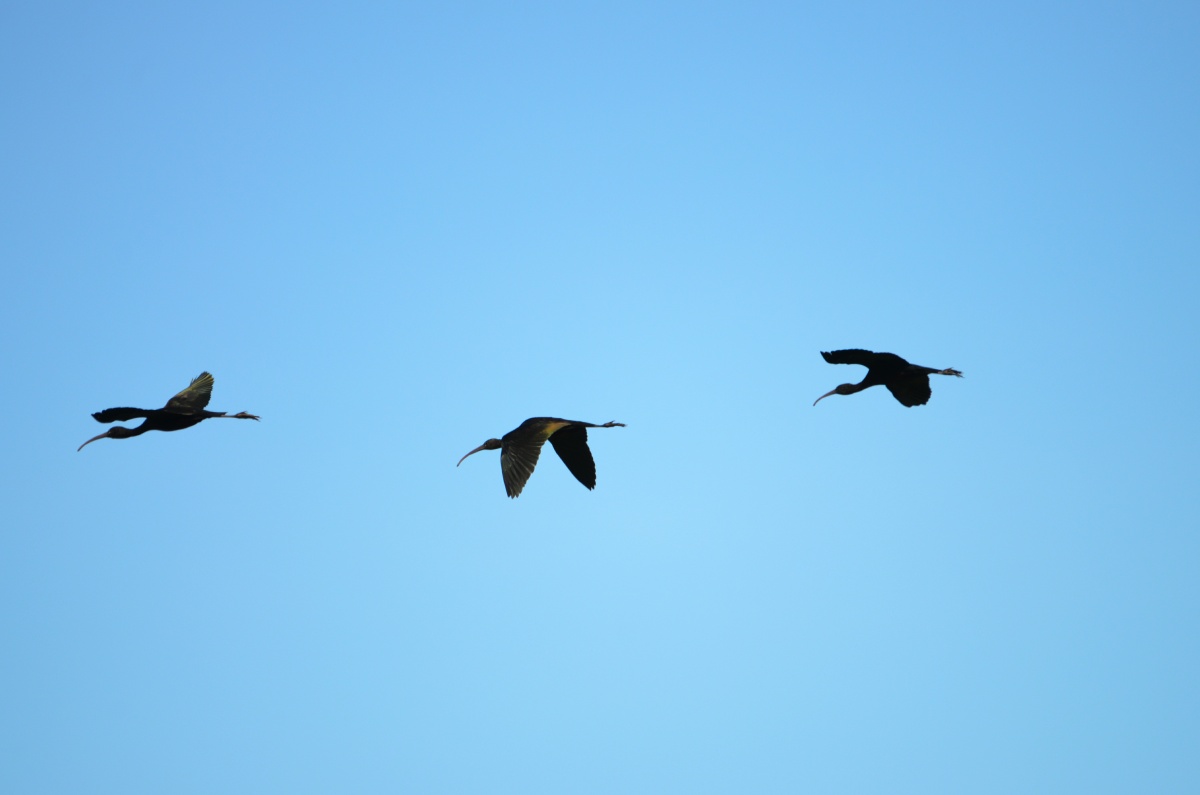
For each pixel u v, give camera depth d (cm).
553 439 3262
